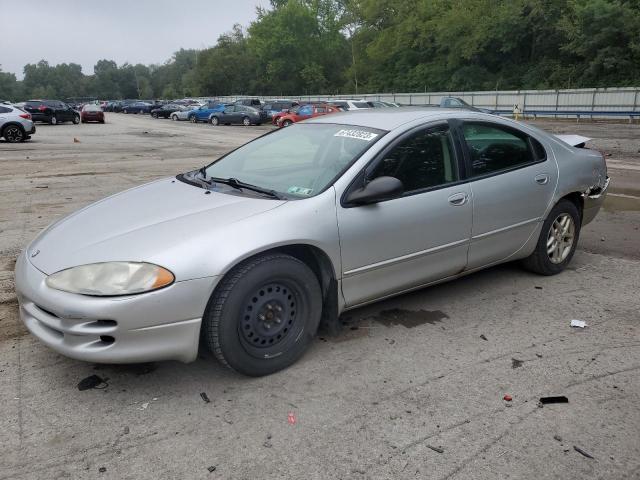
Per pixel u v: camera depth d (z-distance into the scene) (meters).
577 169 4.97
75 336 2.92
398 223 3.71
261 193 3.64
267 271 3.19
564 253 5.07
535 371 3.38
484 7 50.34
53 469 2.54
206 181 4.03
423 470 2.53
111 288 2.88
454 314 4.21
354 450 2.66
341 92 71.12
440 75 55.47
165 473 2.51
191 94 102.44
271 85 82.44
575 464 2.56
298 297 3.39
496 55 52.12
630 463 2.57
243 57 88.12
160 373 3.37
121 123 39.03
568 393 3.13
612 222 7.22
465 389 3.18
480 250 4.31
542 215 4.71
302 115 30.92
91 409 3.00
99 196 9.21
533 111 36.12
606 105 35.41
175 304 2.94
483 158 4.32
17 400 3.07
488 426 2.84
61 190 9.82
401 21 59.72
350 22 67.31
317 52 78.25
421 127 4.00
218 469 2.54
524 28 48.03
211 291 3.02
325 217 3.41
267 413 2.96
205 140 22.98
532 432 2.79
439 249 3.99
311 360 3.52
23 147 18.83
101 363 3.23
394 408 3.00
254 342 3.25
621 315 4.19
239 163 4.28
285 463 2.58
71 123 38.28
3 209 8.12
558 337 3.83
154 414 2.95
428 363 3.48
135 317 2.89
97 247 3.11
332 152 3.87
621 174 11.53
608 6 39.75
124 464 2.57
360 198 3.49
